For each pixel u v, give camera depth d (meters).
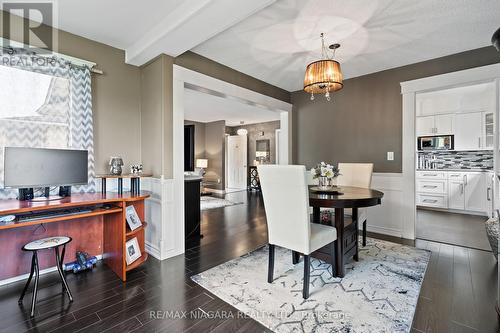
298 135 4.70
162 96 2.75
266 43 2.84
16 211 1.71
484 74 2.91
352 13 2.25
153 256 2.80
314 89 2.71
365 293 1.97
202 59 3.17
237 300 1.89
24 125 2.29
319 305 1.81
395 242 3.24
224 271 2.39
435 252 2.86
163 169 2.74
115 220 2.41
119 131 2.94
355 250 2.59
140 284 2.15
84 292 2.02
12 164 2.01
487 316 1.67
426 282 2.15
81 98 2.55
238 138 9.54
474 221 4.36
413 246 3.08
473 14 2.27
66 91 2.54
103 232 2.72
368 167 3.22
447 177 5.22
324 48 2.96
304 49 2.99
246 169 9.34
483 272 2.33
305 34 2.64
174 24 2.21
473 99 5.08
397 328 1.55
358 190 2.75
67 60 2.46
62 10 2.19
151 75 2.92
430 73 3.29
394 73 3.59
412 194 3.41
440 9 2.20
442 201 5.28
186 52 2.99
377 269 2.41
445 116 5.41
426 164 5.89
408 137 3.45
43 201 2.07
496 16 2.30
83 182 2.43
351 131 4.03
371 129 3.82
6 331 1.56
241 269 2.43
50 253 2.40
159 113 2.79
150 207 2.91
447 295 1.93
